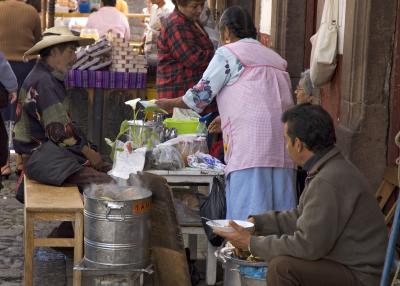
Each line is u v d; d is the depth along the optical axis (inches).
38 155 261.3
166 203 225.1
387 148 258.5
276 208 241.8
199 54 311.7
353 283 182.5
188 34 311.4
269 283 185.8
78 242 234.4
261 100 239.6
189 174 248.8
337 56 277.1
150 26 506.0
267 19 423.8
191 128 287.4
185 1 310.3
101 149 429.1
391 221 241.4
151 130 262.7
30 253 234.2
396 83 254.8
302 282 182.7
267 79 241.6
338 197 180.9
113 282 219.1
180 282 228.5
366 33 254.2
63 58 263.6
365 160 258.4
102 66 423.8
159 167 250.1
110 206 213.8
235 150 241.1
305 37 380.2
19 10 421.1
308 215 181.6
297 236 182.5
